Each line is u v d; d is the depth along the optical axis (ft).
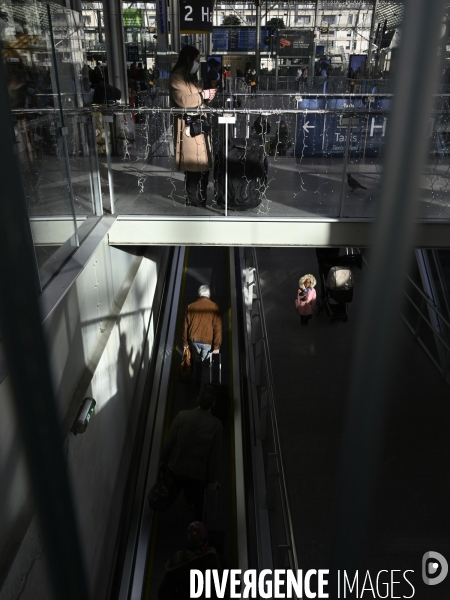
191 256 33.12
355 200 19.65
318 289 29.89
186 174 18.74
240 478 17.37
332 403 20.34
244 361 23.15
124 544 15.31
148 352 23.27
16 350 1.65
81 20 15.26
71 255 13.42
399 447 17.97
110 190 18.06
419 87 1.49
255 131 24.71
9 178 1.61
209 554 12.80
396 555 14.02
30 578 8.52
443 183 18.01
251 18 107.45
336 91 51.24
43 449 1.74
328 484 16.38
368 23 92.89
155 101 36.47
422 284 24.91
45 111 11.73
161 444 18.98
